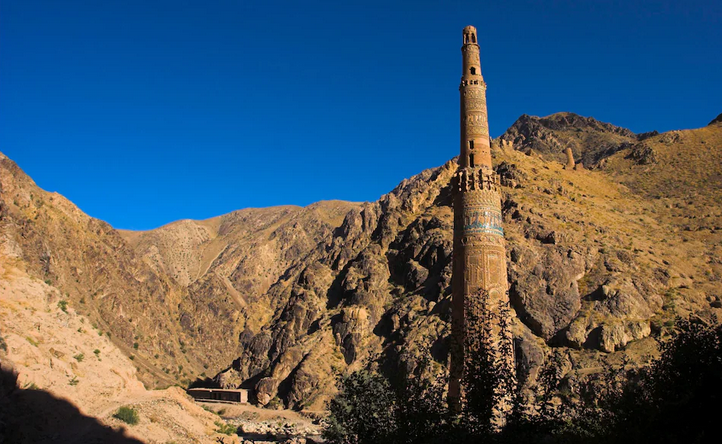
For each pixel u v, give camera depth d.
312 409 99.38
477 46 52.34
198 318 186.50
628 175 158.88
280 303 180.12
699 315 82.88
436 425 32.16
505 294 44.50
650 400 30.17
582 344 81.25
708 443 27.41
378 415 35.44
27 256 130.50
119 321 153.38
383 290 123.31
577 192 134.50
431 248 121.69
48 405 32.88
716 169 148.38
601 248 99.44
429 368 78.75
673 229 119.62
